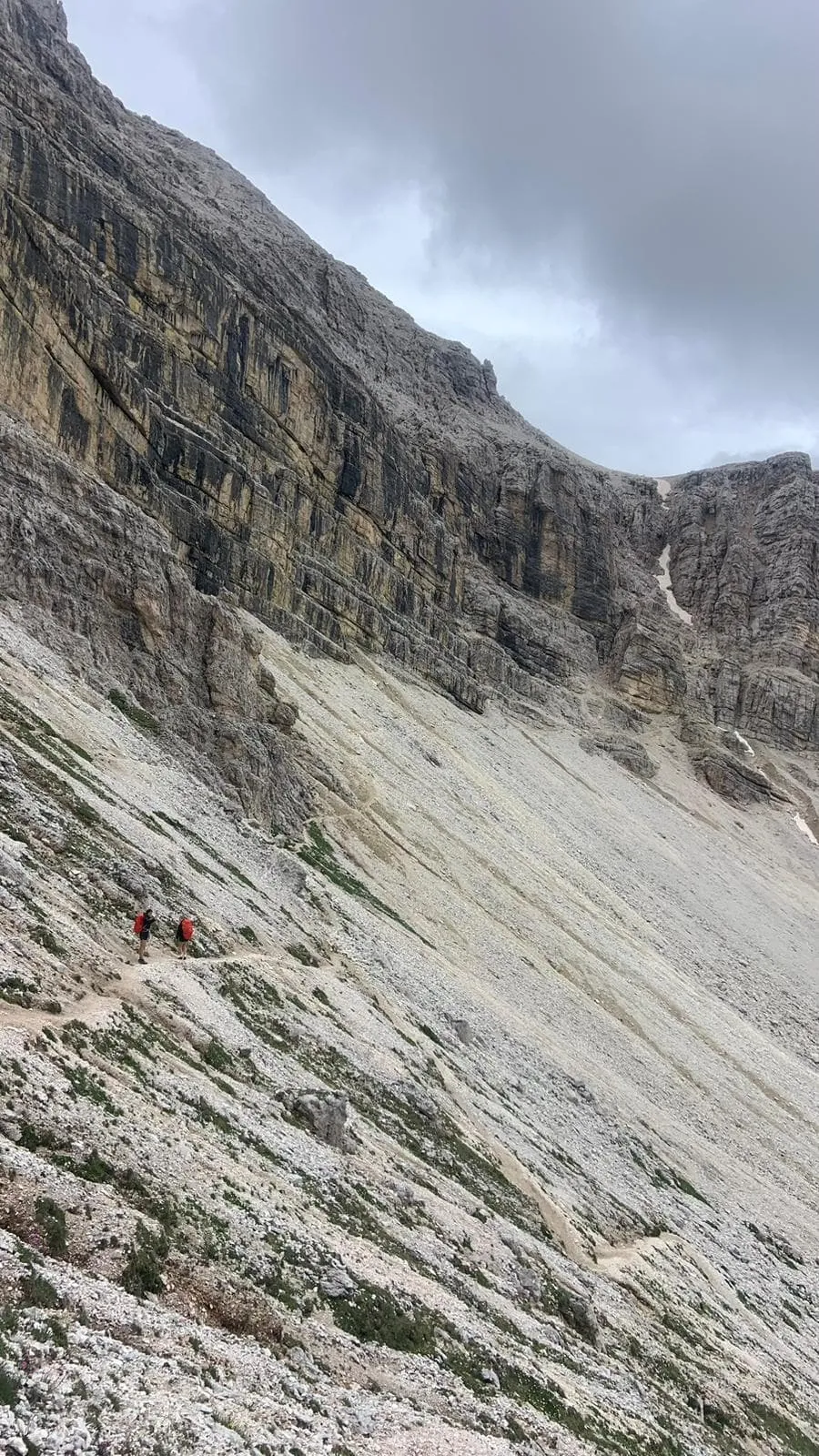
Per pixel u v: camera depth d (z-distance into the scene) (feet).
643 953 313.32
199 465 338.95
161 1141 67.05
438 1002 177.99
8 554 190.29
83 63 566.77
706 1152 208.03
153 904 114.83
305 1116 94.02
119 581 214.07
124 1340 46.29
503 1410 67.87
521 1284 98.78
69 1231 51.57
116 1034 77.71
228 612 248.93
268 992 118.42
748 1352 133.39
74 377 276.21
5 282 247.91
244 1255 62.54
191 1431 40.73
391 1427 55.01
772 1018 336.49
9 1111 57.52
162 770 178.29
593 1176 155.12
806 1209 213.05
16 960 78.02
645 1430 87.66
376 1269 74.95
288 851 203.82
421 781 328.90
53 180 314.55
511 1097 160.66
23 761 124.36
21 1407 35.63
